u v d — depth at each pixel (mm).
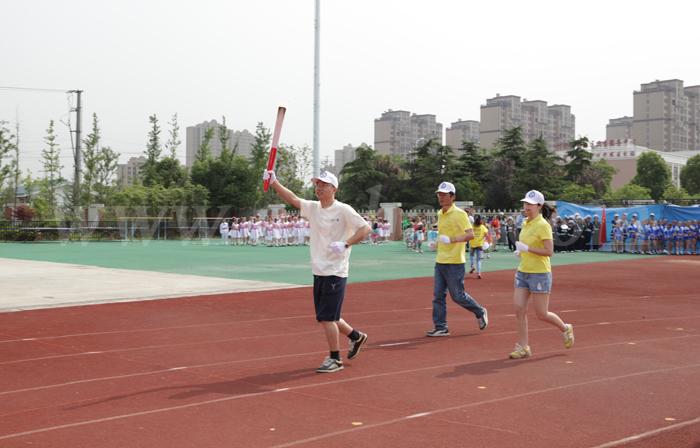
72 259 22500
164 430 4406
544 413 4801
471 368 6309
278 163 58062
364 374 6066
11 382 5762
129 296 11969
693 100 181625
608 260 23016
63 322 9102
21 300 11383
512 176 50969
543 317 6848
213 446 4082
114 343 7594
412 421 4605
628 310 10430
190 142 146375
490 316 9758
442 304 8141
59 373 6105
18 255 24844
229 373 6113
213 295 12195
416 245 27906
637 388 5531
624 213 28203
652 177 72562
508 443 4133
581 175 53438
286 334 8188
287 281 14906
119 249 29609
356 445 4098
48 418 4688
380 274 16891
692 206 28766
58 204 45781
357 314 9938
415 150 54125
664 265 20516
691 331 8445
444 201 8258
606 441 4176
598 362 6566
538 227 6719
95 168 49438
